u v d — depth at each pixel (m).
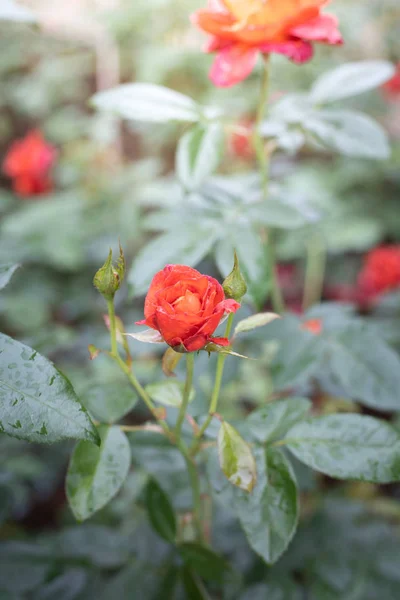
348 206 1.24
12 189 1.68
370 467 0.41
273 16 0.52
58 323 1.19
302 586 0.62
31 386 0.35
